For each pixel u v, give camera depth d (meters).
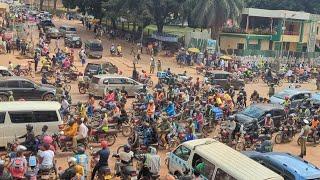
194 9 63.38
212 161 15.67
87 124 22.53
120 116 24.62
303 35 78.38
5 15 70.38
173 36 65.31
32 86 29.97
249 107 29.48
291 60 68.00
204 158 16.14
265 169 14.81
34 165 16.75
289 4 91.81
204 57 57.94
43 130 19.17
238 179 14.34
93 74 37.28
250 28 79.00
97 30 71.88
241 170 14.65
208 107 28.61
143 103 29.19
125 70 49.16
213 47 60.97
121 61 54.44
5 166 15.91
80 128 20.89
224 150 16.56
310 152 26.06
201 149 16.66
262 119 28.00
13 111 20.50
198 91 37.78
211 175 15.51
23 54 49.03
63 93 30.48
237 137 24.62
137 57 54.56
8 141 20.44
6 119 20.34
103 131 22.69
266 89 47.34
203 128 27.30
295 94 34.91
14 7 92.44
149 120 24.41
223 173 15.04
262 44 74.25
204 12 62.75
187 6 64.06
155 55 61.69
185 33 69.94
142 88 35.22
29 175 16.16
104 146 17.33
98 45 53.75
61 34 66.56
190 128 23.64
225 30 70.94
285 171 16.64
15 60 46.25
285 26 76.69
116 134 24.00
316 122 27.78
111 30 71.94
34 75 40.34
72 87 37.50
